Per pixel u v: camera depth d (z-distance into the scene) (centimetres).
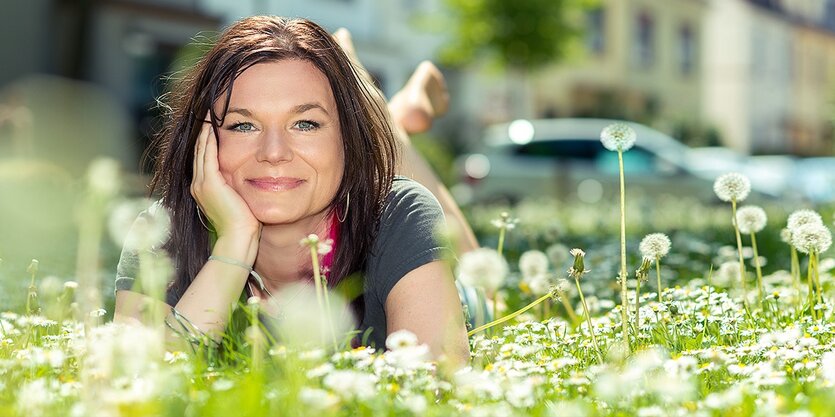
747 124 4297
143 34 1927
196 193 300
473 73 2969
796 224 345
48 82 1803
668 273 550
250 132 290
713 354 253
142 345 211
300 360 240
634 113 3353
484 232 1082
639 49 3759
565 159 1911
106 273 646
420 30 2723
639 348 289
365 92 311
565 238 927
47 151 1634
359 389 207
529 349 283
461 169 1948
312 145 286
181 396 218
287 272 307
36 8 1814
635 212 1502
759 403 219
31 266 300
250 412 201
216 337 285
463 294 361
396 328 280
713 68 4284
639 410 215
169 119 326
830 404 208
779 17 4597
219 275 290
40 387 222
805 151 4375
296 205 288
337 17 2488
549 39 2541
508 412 211
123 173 1659
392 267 290
